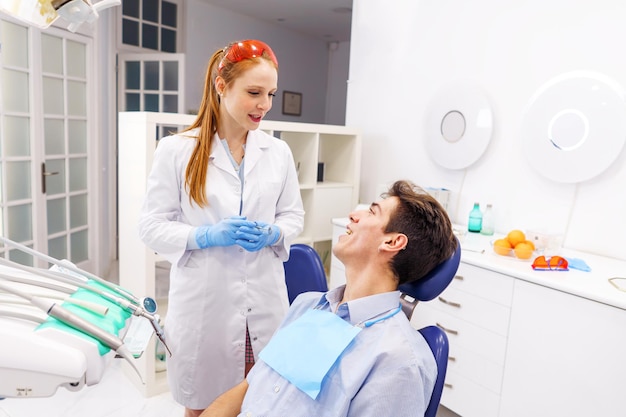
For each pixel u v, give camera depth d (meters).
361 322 0.94
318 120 6.29
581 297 1.54
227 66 1.24
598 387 1.53
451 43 2.54
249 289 1.42
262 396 0.95
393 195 1.00
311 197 2.78
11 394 0.62
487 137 2.36
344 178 3.05
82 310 0.72
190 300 1.39
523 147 2.21
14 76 2.87
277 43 5.56
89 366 0.64
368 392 0.84
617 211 1.97
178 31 4.59
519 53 2.25
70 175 3.42
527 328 1.69
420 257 0.96
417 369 0.83
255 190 1.41
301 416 0.89
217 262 1.38
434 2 2.61
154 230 1.35
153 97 4.14
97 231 3.68
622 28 1.90
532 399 1.70
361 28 3.05
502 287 1.76
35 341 0.61
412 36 2.74
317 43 6.09
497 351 1.79
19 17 0.78
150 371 2.10
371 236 0.96
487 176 2.43
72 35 3.24
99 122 3.58
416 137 2.77
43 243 3.18
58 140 3.28
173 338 1.42
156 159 1.38
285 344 0.97
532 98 2.17
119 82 4.14
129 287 2.21
